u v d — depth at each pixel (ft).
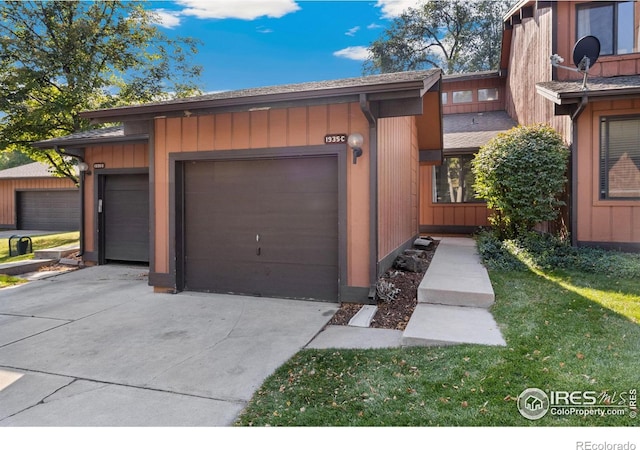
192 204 21.29
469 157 40.22
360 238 17.63
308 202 19.17
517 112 43.21
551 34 28.50
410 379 10.27
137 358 12.54
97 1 45.55
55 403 9.83
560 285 18.17
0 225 65.00
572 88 23.67
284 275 19.63
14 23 42.39
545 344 11.75
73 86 42.65
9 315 17.42
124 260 30.40
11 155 98.53
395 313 16.42
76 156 30.12
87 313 17.60
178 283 21.15
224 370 11.54
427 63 86.22
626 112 23.58
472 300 15.97
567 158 25.35
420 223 41.81
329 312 17.03
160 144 21.21
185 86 52.95
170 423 8.86
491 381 9.79
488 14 80.38
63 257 32.37
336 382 10.38
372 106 17.12
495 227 30.99
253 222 20.16
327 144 18.06
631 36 27.22
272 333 14.60
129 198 30.17
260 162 19.94
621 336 12.14
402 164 26.55
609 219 24.12
